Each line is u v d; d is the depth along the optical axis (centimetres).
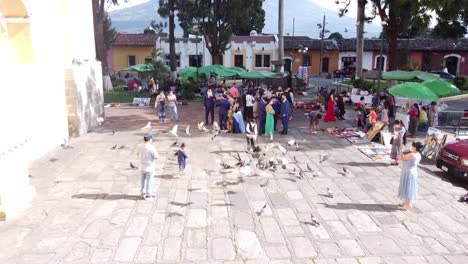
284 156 1327
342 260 698
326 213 886
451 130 1502
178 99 2678
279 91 2116
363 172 1176
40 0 1288
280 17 2842
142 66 3181
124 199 934
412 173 912
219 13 3297
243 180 1080
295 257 704
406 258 711
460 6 2248
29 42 1230
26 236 754
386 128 1561
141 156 930
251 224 823
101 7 3181
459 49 4459
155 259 688
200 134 1636
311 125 1742
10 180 846
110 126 1789
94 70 1772
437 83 1816
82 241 739
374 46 4666
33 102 1205
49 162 1209
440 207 939
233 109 1669
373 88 2702
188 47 4397
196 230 792
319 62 4878
